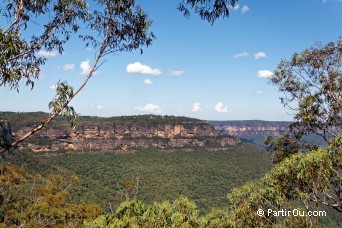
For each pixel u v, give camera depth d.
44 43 10.11
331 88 17.34
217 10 7.96
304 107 18.33
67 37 10.31
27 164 75.19
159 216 9.15
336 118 17.86
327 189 10.31
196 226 9.27
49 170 78.94
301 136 19.38
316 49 17.83
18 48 8.76
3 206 21.69
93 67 9.58
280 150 20.09
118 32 10.12
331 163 10.22
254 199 10.82
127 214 9.73
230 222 9.79
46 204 24.61
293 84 18.88
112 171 130.88
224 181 130.38
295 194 10.37
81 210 27.69
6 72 9.04
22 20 9.44
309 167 10.14
